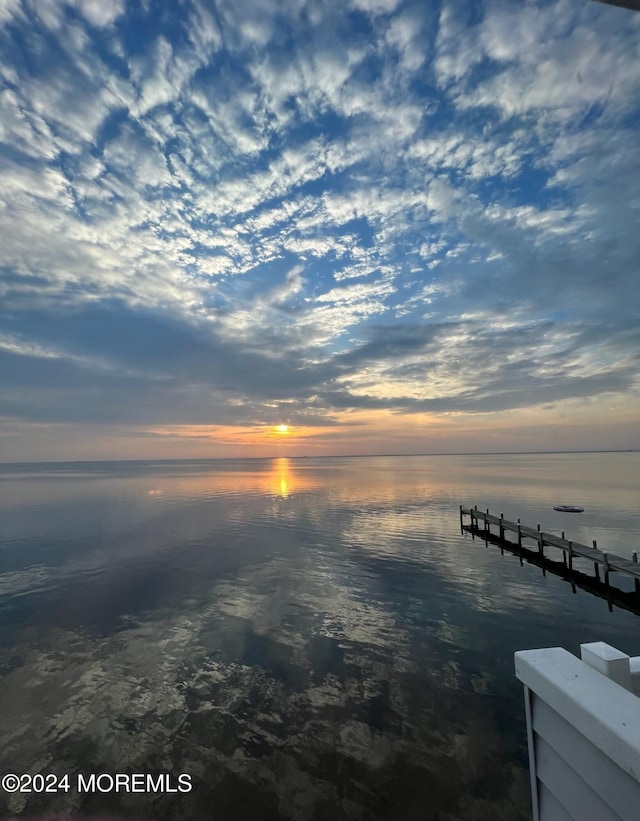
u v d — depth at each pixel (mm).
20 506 45844
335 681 11016
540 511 39062
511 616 15422
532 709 2133
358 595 17578
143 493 60438
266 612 15711
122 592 17953
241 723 9438
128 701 10250
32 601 16906
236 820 7141
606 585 18000
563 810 1905
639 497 48531
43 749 8711
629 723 1578
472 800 7434
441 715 9648
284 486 71438
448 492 57812
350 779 7914
